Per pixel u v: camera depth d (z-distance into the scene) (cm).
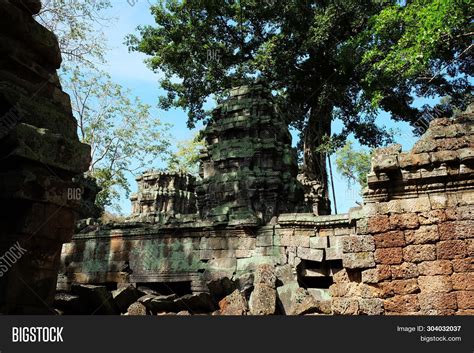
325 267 1355
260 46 3186
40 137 580
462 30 2044
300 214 1518
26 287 566
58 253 618
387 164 936
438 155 918
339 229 1445
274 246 1527
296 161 2073
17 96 588
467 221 873
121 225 1786
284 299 1080
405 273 884
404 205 920
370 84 2472
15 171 559
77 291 1085
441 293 850
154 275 1647
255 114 2019
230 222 1600
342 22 2880
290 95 3266
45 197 578
